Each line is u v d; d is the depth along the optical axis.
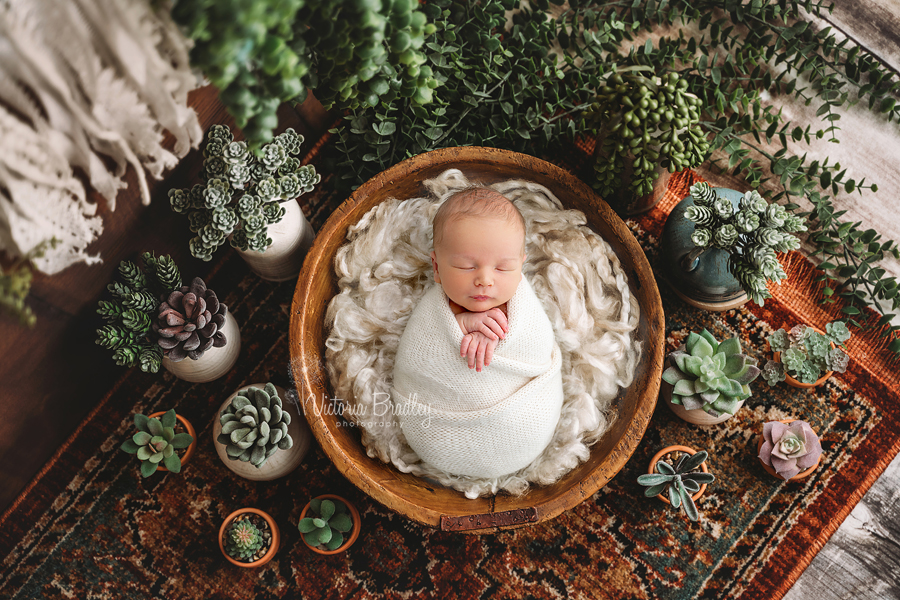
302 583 1.47
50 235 0.92
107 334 1.23
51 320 1.28
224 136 1.20
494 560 1.48
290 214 1.38
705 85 1.53
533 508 1.19
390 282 1.41
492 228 1.19
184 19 0.70
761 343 1.55
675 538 1.48
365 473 1.21
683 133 1.24
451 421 1.25
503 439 1.26
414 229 1.41
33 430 1.40
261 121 0.83
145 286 1.32
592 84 1.52
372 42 0.84
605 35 1.51
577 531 1.48
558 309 1.39
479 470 1.31
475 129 1.54
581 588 1.47
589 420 1.34
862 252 1.49
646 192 1.34
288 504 1.49
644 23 1.62
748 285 1.22
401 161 1.38
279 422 1.30
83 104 0.84
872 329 1.54
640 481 1.36
